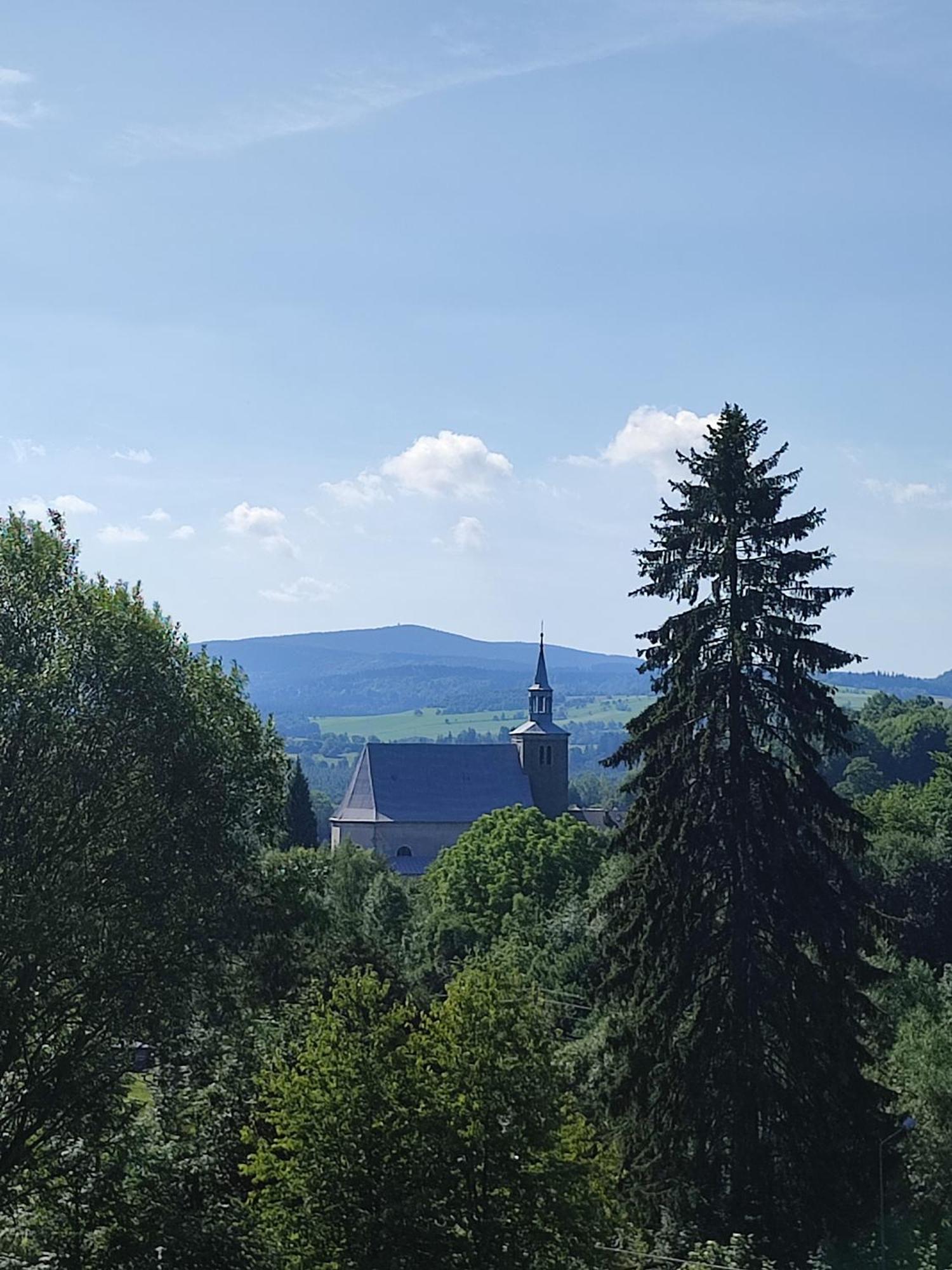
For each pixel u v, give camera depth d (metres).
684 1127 35.00
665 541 37.78
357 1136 29.64
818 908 35.75
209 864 32.66
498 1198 29.62
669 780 36.72
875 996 49.06
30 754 31.14
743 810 36.03
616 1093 36.53
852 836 37.00
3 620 32.31
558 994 61.06
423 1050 31.34
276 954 35.56
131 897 31.08
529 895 82.94
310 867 35.16
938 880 74.50
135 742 32.16
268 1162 30.19
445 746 157.38
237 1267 29.22
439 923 82.56
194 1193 31.42
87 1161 31.45
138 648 32.75
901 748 156.50
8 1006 29.58
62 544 34.12
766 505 37.06
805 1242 33.94
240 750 34.28
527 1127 30.05
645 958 36.19
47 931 28.67
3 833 30.78
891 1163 36.19
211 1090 33.22
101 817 31.64
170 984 31.45
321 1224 29.27
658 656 37.62
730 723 36.66
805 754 36.75
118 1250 29.47
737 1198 34.28
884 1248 34.78
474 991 31.73
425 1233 28.88
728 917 35.94
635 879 36.91
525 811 90.12
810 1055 35.06
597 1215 30.58
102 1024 31.36
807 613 37.00
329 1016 31.75
